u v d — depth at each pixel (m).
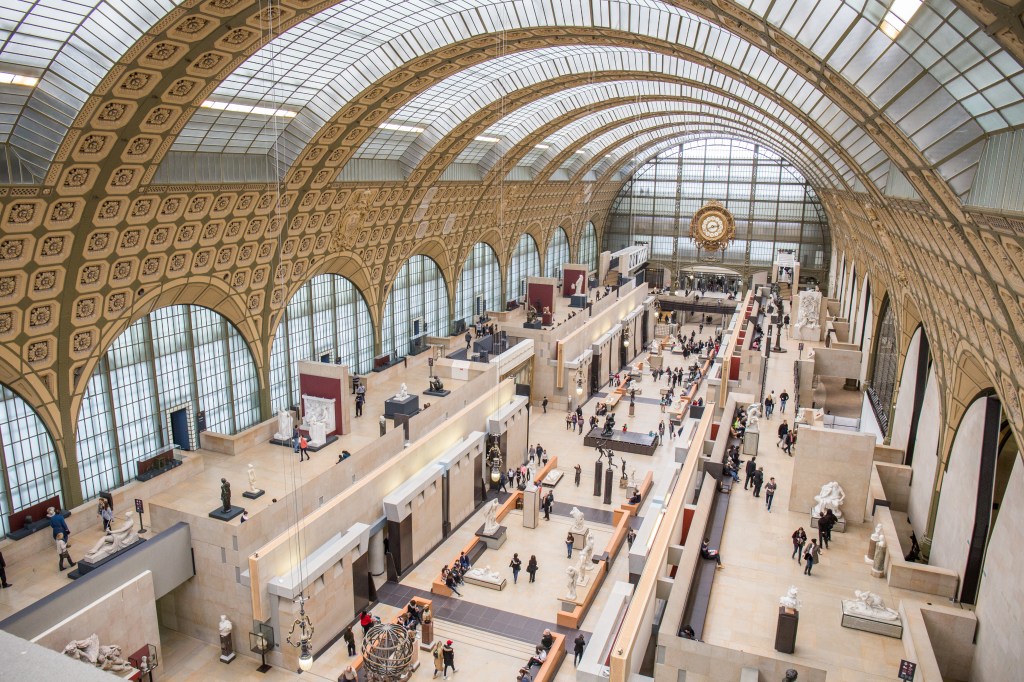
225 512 24.09
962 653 18.28
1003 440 19.05
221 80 22.31
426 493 28.41
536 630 24.00
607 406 45.25
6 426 22.50
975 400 20.22
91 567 21.28
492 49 28.48
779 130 36.94
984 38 9.67
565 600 24.91
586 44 27.56
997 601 17.23
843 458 23.84
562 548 29.28
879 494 24.80
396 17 24.81
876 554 20.94
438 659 21.42
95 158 21.22
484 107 36.16
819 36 13.59
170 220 25.50
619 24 24.36
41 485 23.66
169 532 22.14
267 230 30.69
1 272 20.70
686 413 45.12
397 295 45.00
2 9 16.78
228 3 18.78
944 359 21.92
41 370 23.08
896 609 19.25
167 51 19.67
